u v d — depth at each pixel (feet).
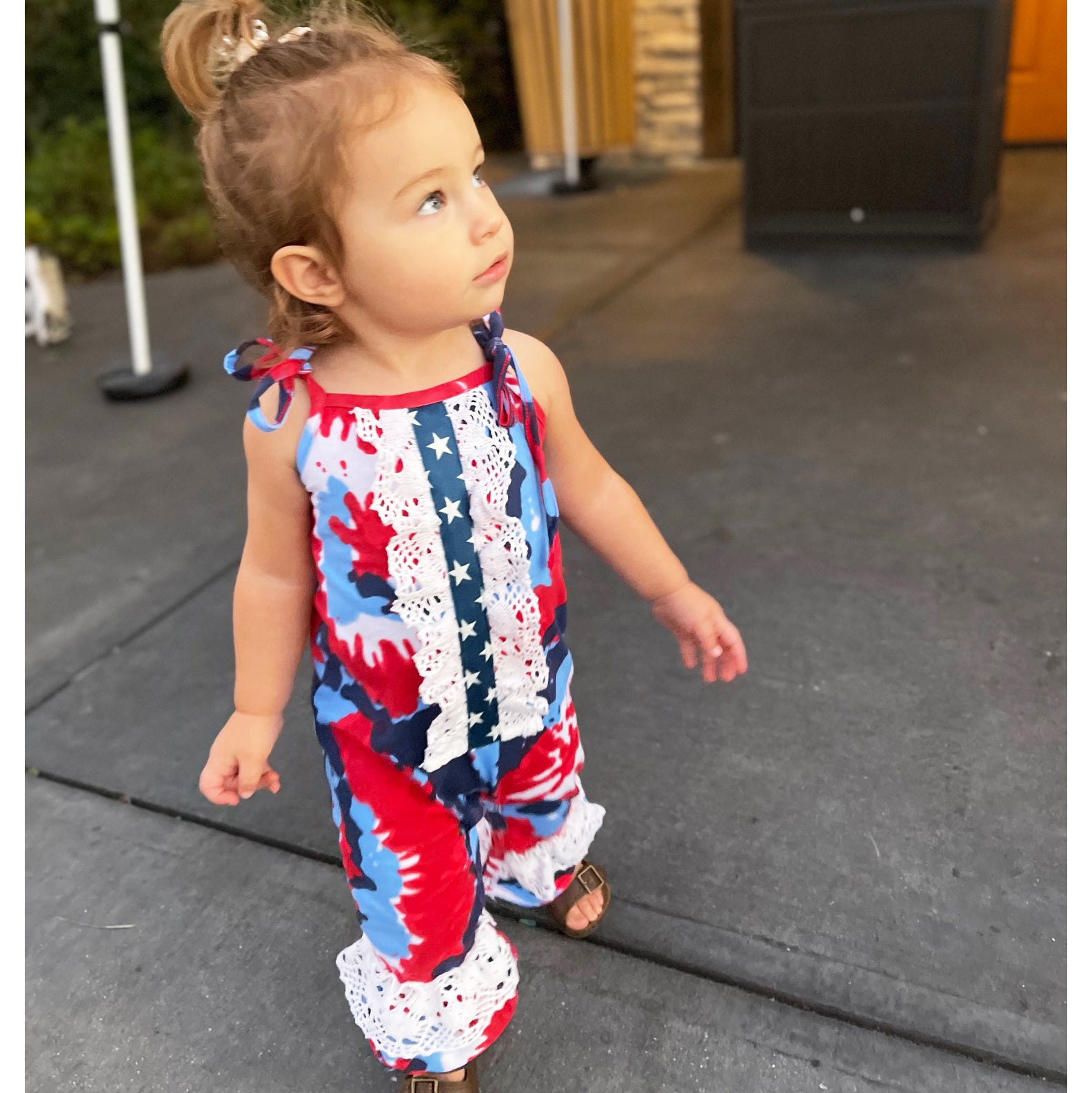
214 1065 4.74
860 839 5.46
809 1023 4.62
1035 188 16.47
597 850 5.55
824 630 7.04
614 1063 4.53
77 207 19.11
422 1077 4.33
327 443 3.49
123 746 6.84
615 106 19.51
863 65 13.60
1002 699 6.28
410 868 3.91
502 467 3.62
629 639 7.23
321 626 3.87
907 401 10.07
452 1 22.24
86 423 11.92
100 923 5.52
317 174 3.08
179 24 3.49
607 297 13.88
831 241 14.70
